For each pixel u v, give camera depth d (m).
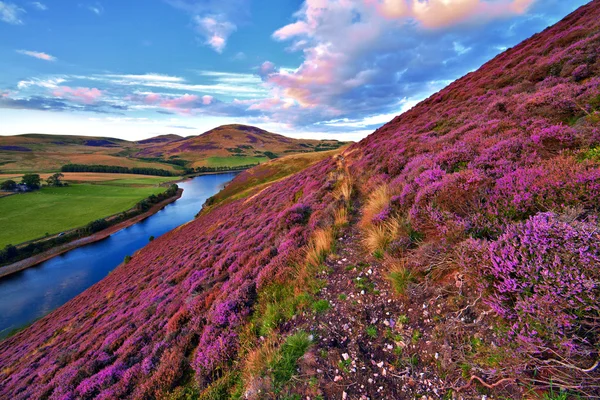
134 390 6.21
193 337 6.88
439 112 18.88
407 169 9.30
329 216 9.08
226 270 10.89
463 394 2.72
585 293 2.25
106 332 12.61
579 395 2.22
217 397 4.18
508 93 13.84
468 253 3.49
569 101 7.57
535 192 3.79
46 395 9.22
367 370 3.33
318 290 5.16
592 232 2.49
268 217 17.84
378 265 5.20
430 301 3.76
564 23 20.70
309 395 3.28
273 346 4.12
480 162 6.19
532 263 2.66
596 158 4.15
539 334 2.39
